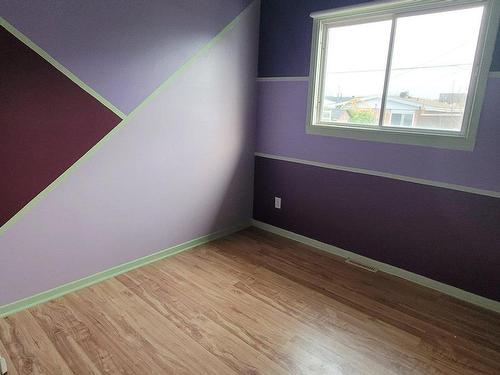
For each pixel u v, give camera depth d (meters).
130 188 2.55
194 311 2.17
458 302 2.37
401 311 2.24
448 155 2.33
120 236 2.56
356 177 2.81
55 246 2.23
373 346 1.91
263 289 2.45
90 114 2.24
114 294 2.33
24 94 1.96
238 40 3.04
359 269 2.79
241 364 1.75
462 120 2.28
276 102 3.23
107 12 2.18
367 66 2.66
